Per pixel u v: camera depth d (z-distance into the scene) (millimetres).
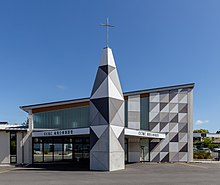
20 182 15305
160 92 31875
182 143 31672
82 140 31375
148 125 31203
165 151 31375
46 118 29984
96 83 23172
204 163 30047
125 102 31031
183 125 31953
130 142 31188
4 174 19188
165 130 31531
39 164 28250
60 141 30531
